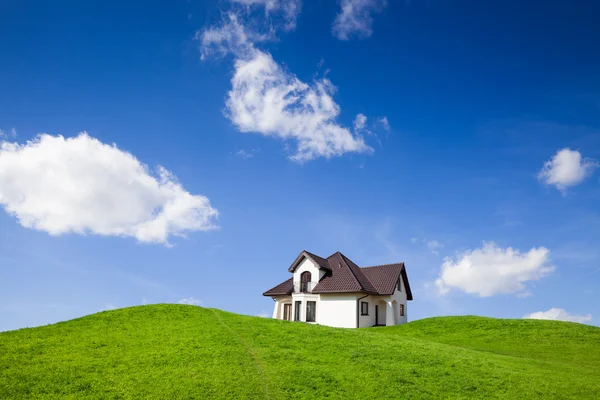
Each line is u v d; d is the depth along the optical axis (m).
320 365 19.42
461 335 35.72
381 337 27.33
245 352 20.72
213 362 19.03
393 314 47.88
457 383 18.09
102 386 16.17
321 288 47.06
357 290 44.12
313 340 24.31
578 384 18.88
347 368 19.22
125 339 23.25
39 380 16.56
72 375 17.17
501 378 19.06
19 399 14.90
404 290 54.41
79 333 24.66
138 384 16.39
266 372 17.92
